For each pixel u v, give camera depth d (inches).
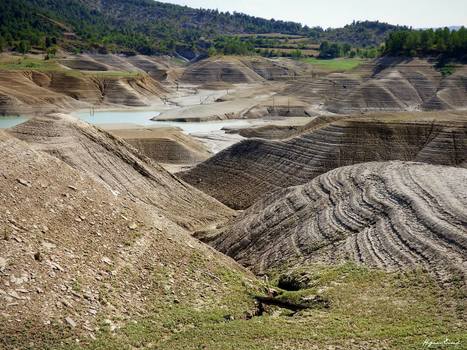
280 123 4640.8
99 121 5167.3
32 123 2194.9
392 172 1567.4
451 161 2637.8
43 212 1043.9
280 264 1321.4
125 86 6560.0
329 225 1392.7
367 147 2711.6
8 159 1151.0
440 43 6643.7
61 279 894.4
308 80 6948.8
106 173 2006.6
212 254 1226.6
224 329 884.6
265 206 1753.2
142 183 2044.8
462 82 5841.5
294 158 2659.9
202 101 7012.8
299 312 982.4
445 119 2869.1
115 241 1078.4
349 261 1190.3
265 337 852.0
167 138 3563.0
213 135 4379.9
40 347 754.2
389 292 1004.6
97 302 884.6
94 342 794.2
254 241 1530.5
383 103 5797.2
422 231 1189.1
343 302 991.6
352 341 819.4
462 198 1309.1
